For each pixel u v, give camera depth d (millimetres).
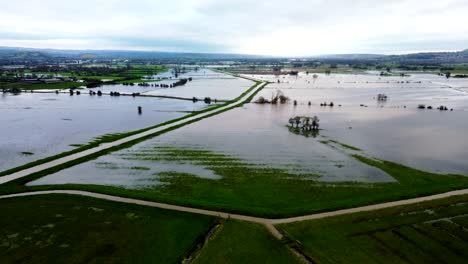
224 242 34719
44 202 43406
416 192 46281
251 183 50438
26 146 71188
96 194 45906
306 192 47156
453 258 32031
